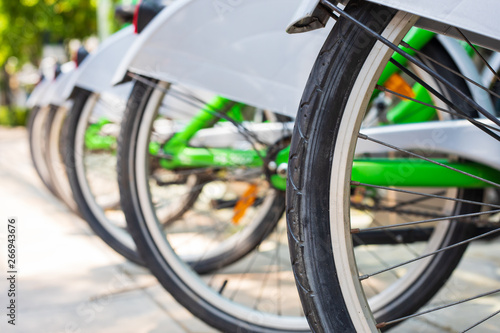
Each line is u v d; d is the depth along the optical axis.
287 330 1.52
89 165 3.46
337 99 0.95
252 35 1.48
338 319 0.97
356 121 0.95
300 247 0.97
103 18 5.36
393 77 1.74
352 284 0.97
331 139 0.96
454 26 0.92
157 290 2.11
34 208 3.71
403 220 1.82
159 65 1.51
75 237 2.95
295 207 0.97
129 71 1.59
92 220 2.37
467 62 1.50
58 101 3.04
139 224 1.62
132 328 1.75
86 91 2.45
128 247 2.35
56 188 3.17
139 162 1.62
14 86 17.00
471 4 0.86
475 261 2.33
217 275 2.26
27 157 6.88
